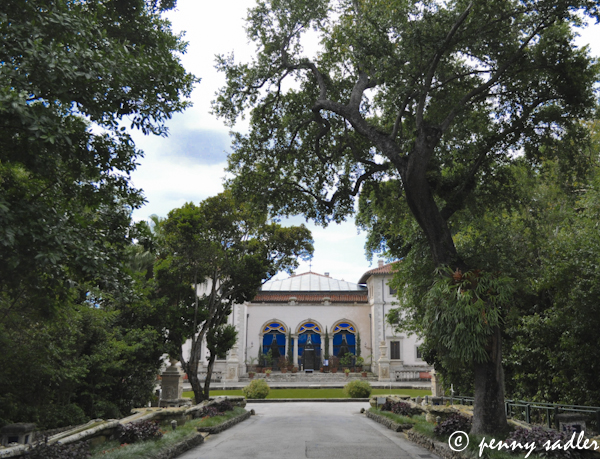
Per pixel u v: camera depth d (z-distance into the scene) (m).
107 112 7.12
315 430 13.38
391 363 43.34
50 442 7.28
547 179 14.53
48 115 5.78
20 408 12.91
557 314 11.88
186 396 29.31
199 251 18.97
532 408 13.48
